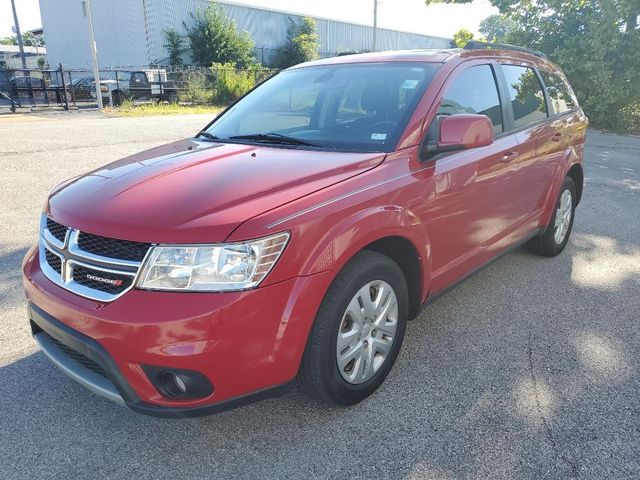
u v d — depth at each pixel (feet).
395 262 9.76
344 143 10.31
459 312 12.85
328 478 7.68
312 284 7.79
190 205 7.77
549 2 55.36
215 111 68.90
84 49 114.32
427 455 8.11
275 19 127.03
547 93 15.35
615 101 51.29
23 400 9.43
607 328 12.10
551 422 8.85
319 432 8.64
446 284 11.22
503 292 14.01
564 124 15.74
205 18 110.73
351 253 8.30
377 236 8.72
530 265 15.94
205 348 7.12
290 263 7.61
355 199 8.54
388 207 9.00
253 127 11.93
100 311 7.36
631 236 18.97
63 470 7.84
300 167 9.02
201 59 111.45
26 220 19.43
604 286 14.42
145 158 10.30
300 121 11.66
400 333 9.93
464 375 10.22
